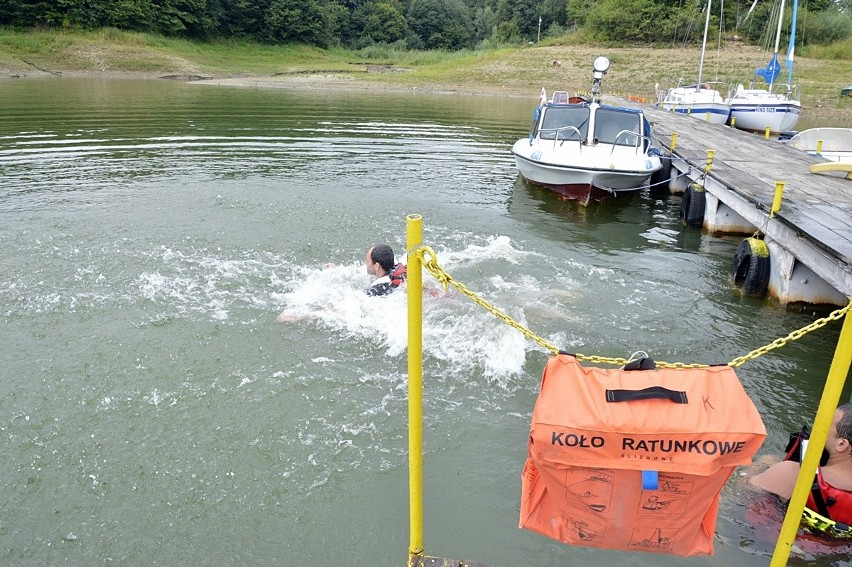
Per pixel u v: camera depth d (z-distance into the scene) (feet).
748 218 27.17
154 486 12.48
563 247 28.30
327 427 14.35
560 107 41.27
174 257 24.04
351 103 93.09
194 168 40.78
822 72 118.21
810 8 151.64
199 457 13.29
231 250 25.14
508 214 33.53
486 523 11.67
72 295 20.35
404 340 18.17
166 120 64.39
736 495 11.74
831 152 43.86
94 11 142.00
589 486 7.77
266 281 22.16
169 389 15.60
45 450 13.38
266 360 17.02
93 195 32.76
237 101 88.48
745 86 116.98
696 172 35.22
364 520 11.75
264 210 31.17
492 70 138.72
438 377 16.48
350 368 16.79
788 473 11.19
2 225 26.84
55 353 16.99
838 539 10.64
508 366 17.03
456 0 266.57
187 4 158.40
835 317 8.02
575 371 8.14
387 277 20.70
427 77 139.85
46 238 25.45
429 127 67.82
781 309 22.44
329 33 200.95
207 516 11.79
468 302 20.56
